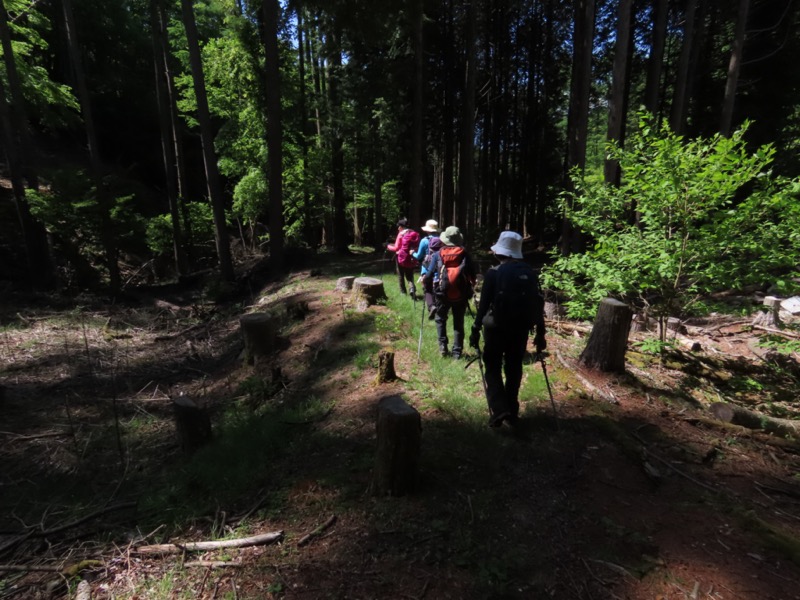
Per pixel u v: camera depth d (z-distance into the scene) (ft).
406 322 25.09
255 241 81.00
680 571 8.34
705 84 58.65
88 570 9.86
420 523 9.86
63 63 81.92
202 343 32.86
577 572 8.43
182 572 9.29
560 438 12.92
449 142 73.67
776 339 19.45
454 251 18.39
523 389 15.96
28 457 16.90
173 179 57.88
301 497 11.35
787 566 8.50
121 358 29.43
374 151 63.67
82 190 47.73
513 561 8.71
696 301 20.22
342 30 51.39
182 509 11.89
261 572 9.02
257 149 64.69
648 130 19.48
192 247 66.23
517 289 12.57
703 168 17.92
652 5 58.75
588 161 126.00
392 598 8.08
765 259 17.16
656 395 16.15
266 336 25.20
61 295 44.57
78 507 13.12
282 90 60.75
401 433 10.35
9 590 9.47
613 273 20.01
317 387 19.12
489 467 11.70
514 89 87.92
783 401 17.81
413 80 56.54
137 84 91.15
